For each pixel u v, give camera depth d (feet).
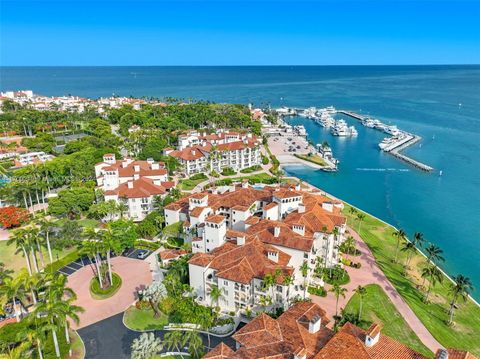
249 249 302.66
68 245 382.63
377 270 356.38
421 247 430.61
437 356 176.76
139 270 348.79
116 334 266.36
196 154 653.30
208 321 260.83
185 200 442.50
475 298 346.33
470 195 594.24
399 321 285.84
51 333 259.39
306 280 305.12
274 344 205.77
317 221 347.36
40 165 522.47
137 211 458.50
